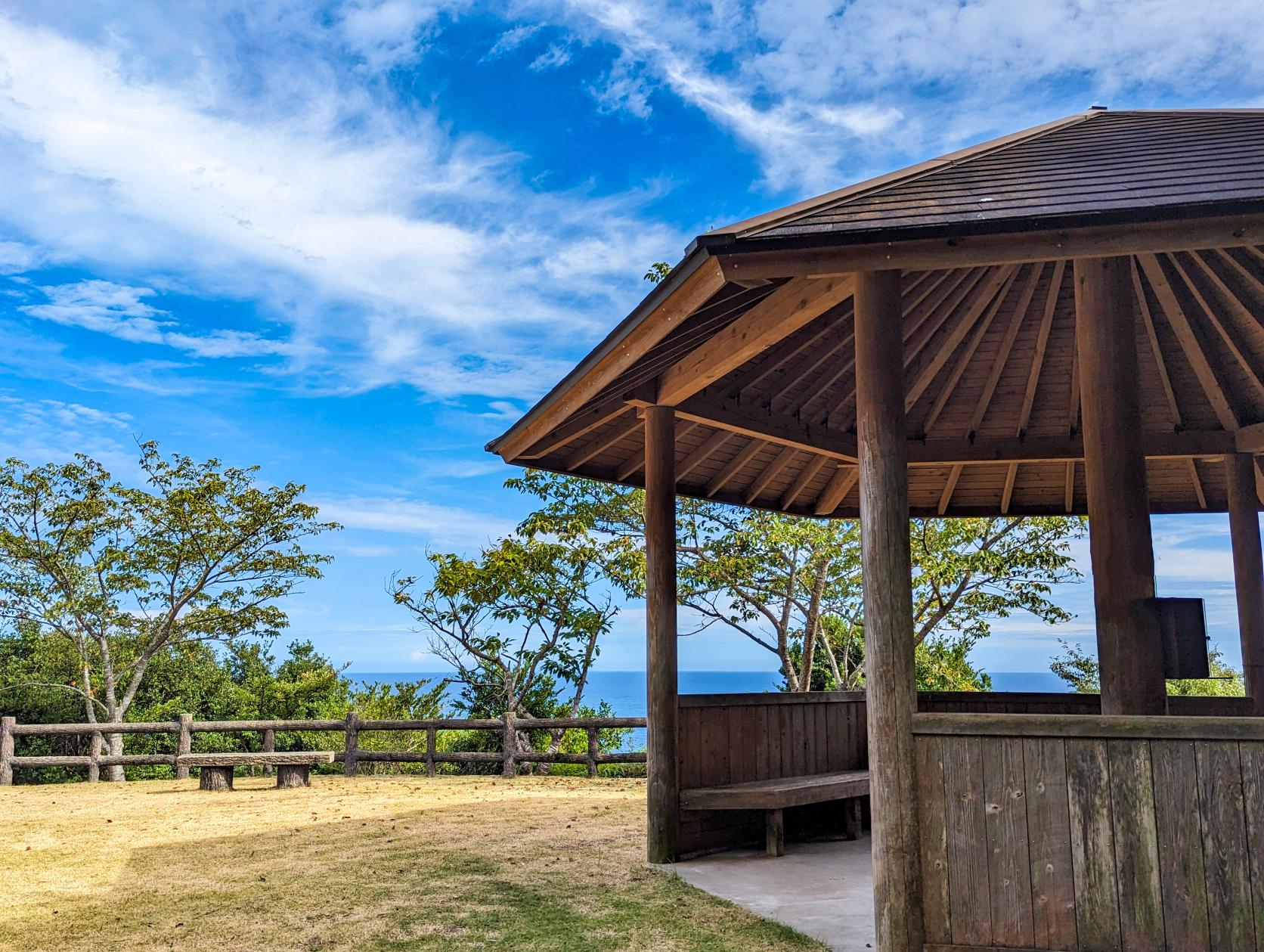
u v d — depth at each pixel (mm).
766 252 3154
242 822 6707
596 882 4629
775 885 4559
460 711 14383
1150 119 4586
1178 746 2885
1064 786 2971
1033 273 4562
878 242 3080
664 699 5191
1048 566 11422
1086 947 2893
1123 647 3564
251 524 13727
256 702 16109
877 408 3318
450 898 4348
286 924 3945
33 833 6281
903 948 3012
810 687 13266
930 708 6816
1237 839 2799
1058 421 6148
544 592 13227
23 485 13109
